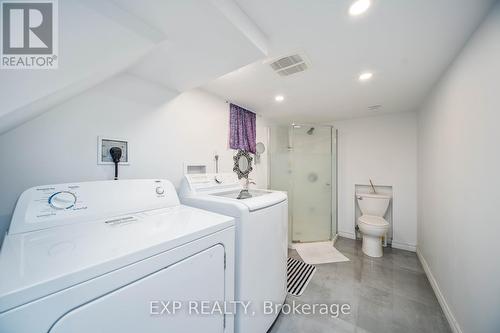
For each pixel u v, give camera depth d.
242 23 0.95
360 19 1.01
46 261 0.54
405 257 2.43
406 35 1.14
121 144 1.29
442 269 1.59
